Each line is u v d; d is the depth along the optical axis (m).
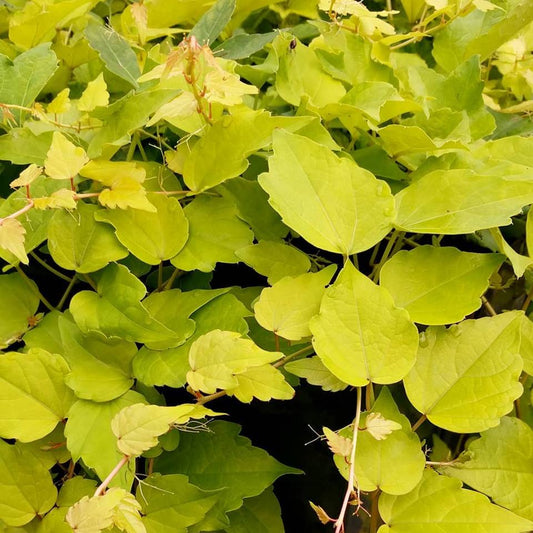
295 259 0.83
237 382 0.75
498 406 0.77
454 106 0.93
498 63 1.01
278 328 0.79
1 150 0.86
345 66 0.94
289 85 0.92
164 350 0.80
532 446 0.80
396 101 0.88
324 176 0.81
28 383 0.78
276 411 0.89
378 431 0.75
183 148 0.87
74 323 0.82
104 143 0.85
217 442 0.81
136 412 0.74
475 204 0.80
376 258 0.93
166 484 0.78
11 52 0.96
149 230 0.83
